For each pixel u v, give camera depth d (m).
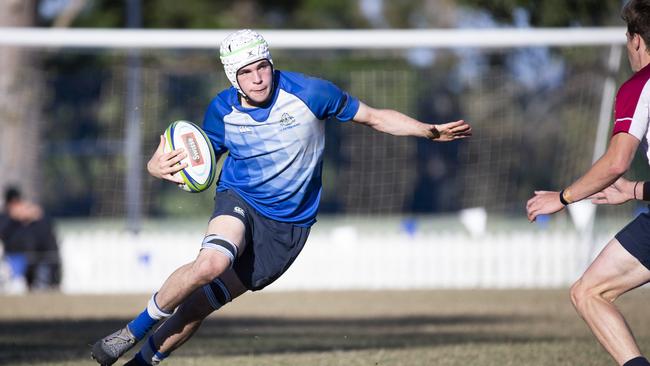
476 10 84.94
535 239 61.62
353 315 41.62
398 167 89.00
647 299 45.34
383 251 61.72
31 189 78.56
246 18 122.31
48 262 60.09
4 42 52.34
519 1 75.75
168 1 112.31
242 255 20.70
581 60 68.12
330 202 112.62
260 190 20.58
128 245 61.19
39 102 79.50
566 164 73.69
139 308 44.38
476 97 93.88
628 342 17.78
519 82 97.62
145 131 82.19
